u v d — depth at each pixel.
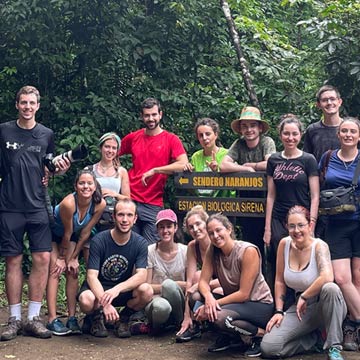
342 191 4.39
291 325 4.23
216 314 4.27
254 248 4.36
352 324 4.44
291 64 8.12
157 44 7.59
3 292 6.45
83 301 4.66
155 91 7.57
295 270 4.27
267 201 4.81
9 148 4.64
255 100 7.59
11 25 7.17
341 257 4.45
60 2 6.98
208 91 8.00
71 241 4.97
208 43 7.84
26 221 4.68
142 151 5.59
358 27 6.73
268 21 9.21
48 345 4.55
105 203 4.91
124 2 7.31
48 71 7.54
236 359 4.28
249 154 5.29
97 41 7.33
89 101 7.40
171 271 5.00
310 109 7.52
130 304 4.81
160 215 4.95
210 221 4.36
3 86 7.60
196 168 5.48
